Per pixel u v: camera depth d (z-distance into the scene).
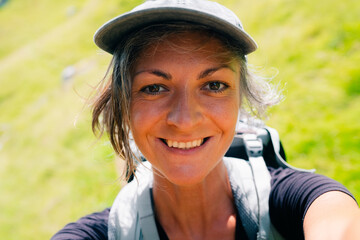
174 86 0.39
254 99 0.51
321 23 1.78
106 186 1.72
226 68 0.40
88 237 0.43
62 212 1.77
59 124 2.76
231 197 0.46
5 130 3.34
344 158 1.10
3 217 2.01
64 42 4.36
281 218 0.42
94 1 4.88
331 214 0.35
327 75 1.48
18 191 2.25
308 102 1.39
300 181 0.42
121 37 0.41
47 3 7.30
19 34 6.40
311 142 1.21
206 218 0.44
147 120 0.39
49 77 3.90
